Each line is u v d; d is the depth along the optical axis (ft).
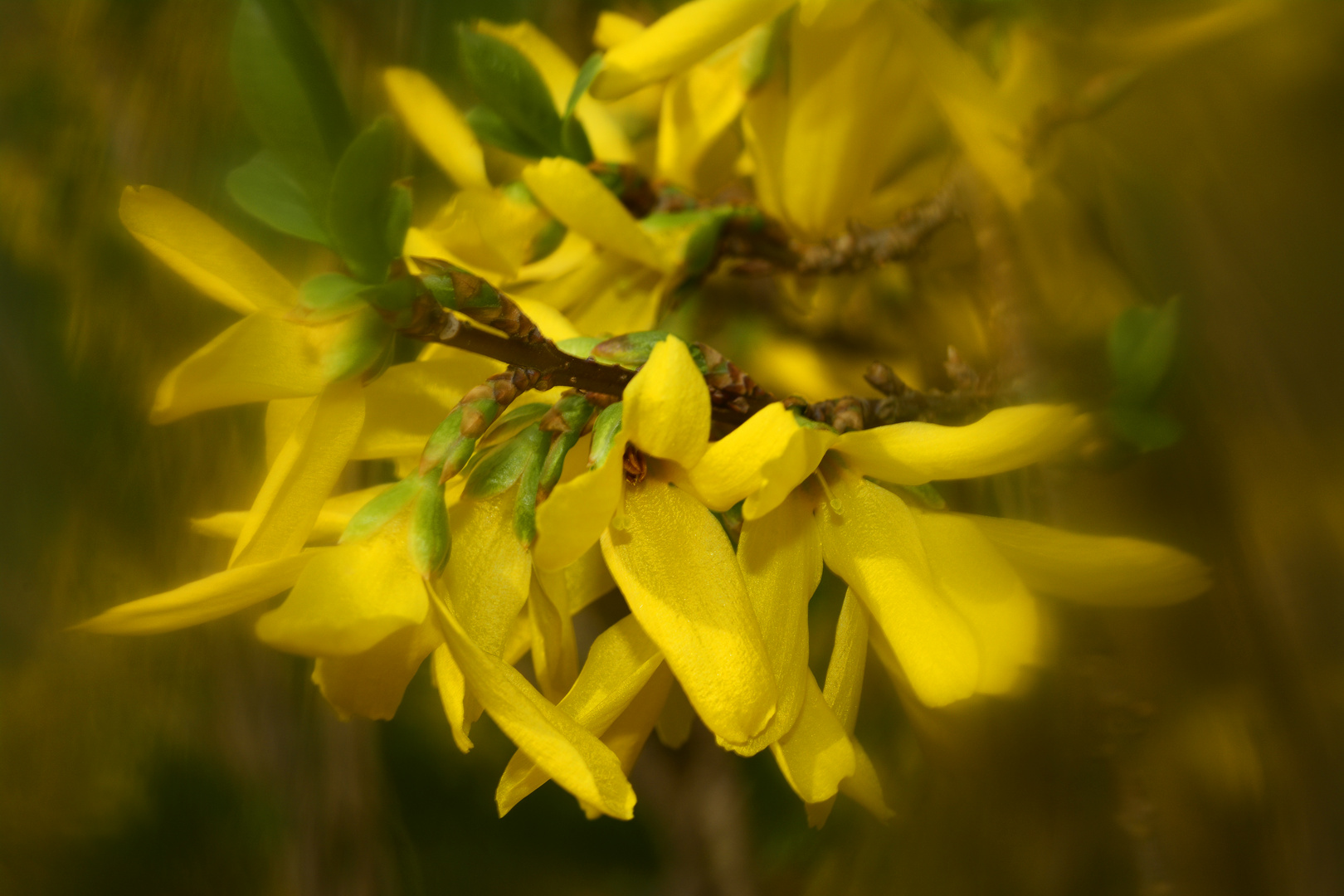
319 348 0.71
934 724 0.77
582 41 0.92
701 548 0.73
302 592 0.70
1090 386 0.76
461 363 0.75
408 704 1.08
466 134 0.83
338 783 0.92
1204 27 0.77
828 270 0.85
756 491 0.71
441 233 0.80
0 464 1.02
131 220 0.71
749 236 0.84
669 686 0.76
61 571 0.98
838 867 0.87
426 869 1.12
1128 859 0.77
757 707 0.71
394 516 0.72
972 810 0.79
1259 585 0.75
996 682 0.72
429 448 0.72
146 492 0.93
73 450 0.95
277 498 0.72
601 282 0.84
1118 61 0.78
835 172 0.83
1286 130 0.77
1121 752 0.75
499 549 0.73
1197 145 0.77
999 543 0.74
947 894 0.80
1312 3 0.76
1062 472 0.76
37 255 0.95
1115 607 0.76
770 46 0.83
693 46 0.78
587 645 0.99
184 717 0.97
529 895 1.20
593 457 0.71
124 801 1.05
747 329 0.91
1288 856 0.74
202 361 0.70
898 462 0.72
